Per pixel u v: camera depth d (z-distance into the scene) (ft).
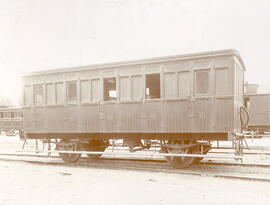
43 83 33.81
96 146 33.88
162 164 30.63
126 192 19.13
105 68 30.40
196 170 26.81
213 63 25.84
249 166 28.71
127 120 29.14
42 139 34.32
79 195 18.44
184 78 26.96
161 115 27.66
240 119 28.68
